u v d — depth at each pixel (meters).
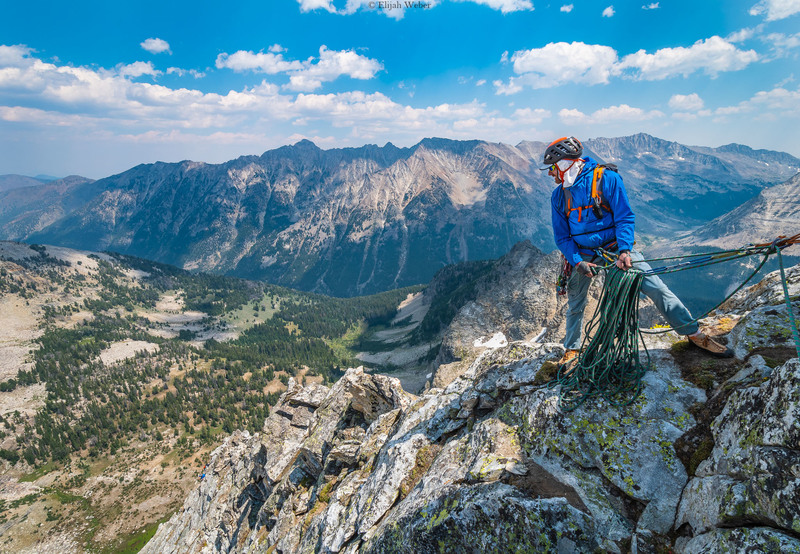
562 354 7.27
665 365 6.01
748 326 5.88
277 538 13.48
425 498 6.50
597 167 5.74
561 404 6.08
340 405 17.53
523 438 6.27
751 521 3.82
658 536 4.56
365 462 11.35
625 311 5.61
